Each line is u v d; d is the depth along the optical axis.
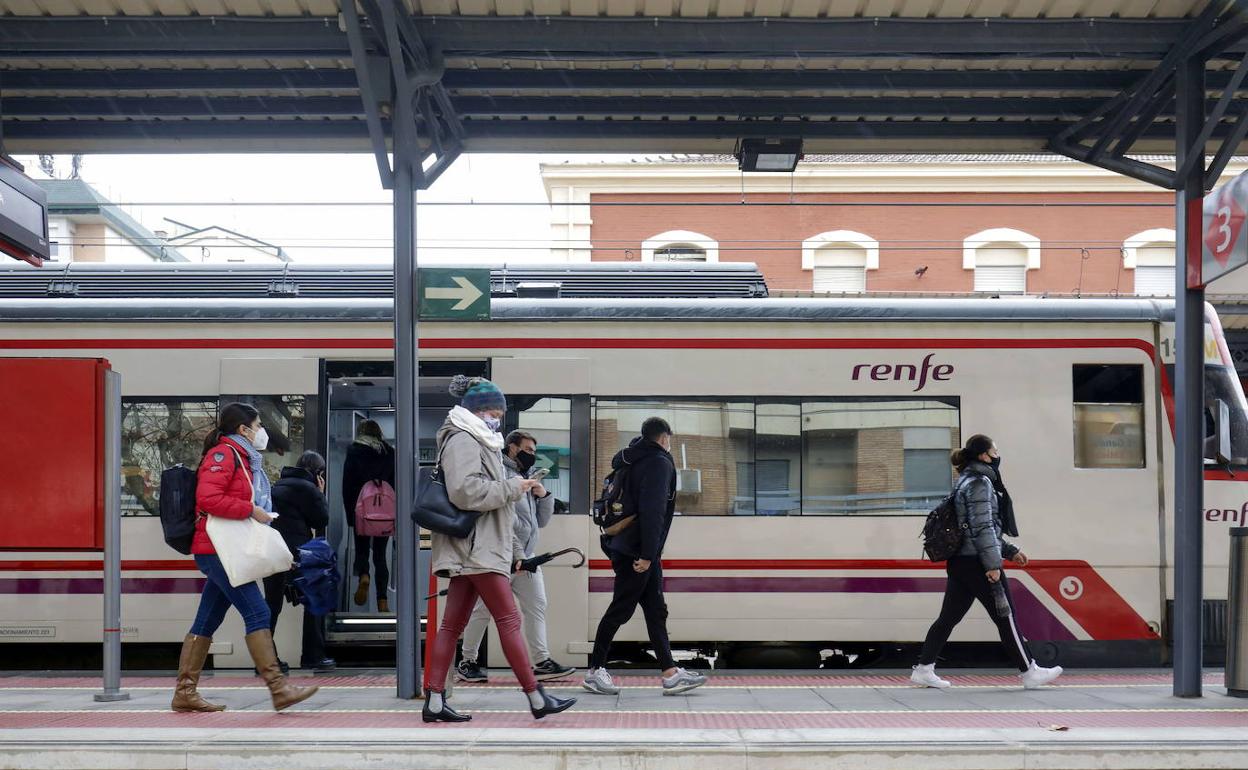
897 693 8.37
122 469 9.99
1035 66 8.81
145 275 10.84
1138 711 7.46
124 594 9.85
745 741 6.14
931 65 8.80
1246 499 10.09
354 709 7.49
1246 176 7.36
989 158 27.80
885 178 27.80
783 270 27.83
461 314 8.12
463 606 7.00
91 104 9.34
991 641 9.87
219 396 10.08
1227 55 8.55
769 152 9.74
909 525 9.95
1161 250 27.77
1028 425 10.07
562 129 9.78
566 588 9.80
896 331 10.12
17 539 7.92
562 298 10.46
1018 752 6.05
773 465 10.02
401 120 8.03
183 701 7.41
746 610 9.86
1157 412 10.11
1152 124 9.81
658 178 27.72
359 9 7.77
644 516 8.06
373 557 10.54
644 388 10.05
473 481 6.73
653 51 8.11
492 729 6.52
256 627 7.43
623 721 6.99
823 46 8.00
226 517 7.30
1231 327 18.86
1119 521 10.02
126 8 7.79
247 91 9.09
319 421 10.04
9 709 7.61
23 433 7.95
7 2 7.64
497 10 7.87
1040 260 27.80
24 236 7.91
